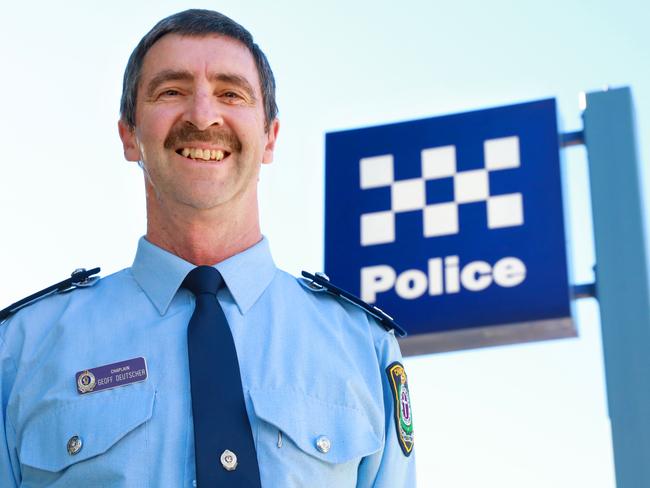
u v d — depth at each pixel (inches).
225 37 157.5
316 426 145.8
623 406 208.4
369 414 149.7
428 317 226.1
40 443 144.5
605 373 211.0
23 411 146.9
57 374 147.1
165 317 150.7
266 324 151.5
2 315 154.6
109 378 146.0
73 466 142.1
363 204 235.0
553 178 228.4
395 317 227.0
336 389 148.3
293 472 142.3
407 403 155.3
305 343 150.7
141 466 141.3
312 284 159.5
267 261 156.0
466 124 235.1
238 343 149.3
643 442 205.6
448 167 233.6
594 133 226.4
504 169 231.0
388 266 230.4
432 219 231.3
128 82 159.9
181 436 142.5
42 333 152.6
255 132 153.6
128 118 160.2
